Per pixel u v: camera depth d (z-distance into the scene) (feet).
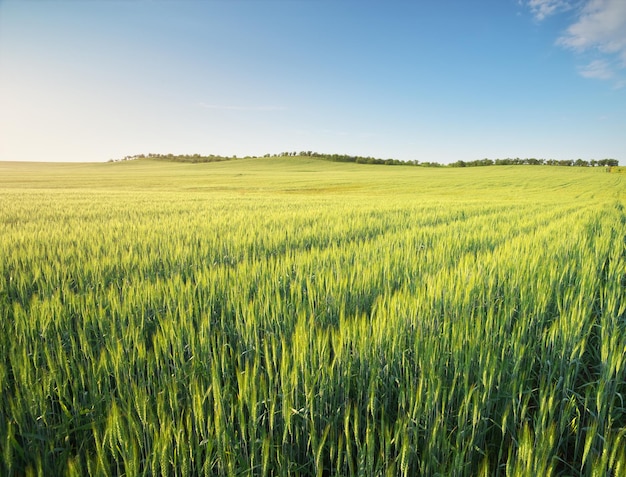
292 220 39.73
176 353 10.33
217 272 17.17
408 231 30.68
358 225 35.78
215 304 14.51
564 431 9.03
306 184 169.27
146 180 193.06
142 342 10.09
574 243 23.68
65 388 8.99
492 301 14.25
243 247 25.70
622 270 18.03
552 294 15.05
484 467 6.45
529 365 10.72
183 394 9.52
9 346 10.75
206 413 8.56
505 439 9.00
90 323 12.65
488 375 9.14
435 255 20.52
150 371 9.34
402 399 8.04
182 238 28.94
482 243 26.35
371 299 14.73
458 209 55.01
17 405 7.95
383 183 173.88
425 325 11.14
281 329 12.23
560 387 9.95
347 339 9.37
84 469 7.86
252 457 7.28
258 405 8.18
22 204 63.21
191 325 11.02
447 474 6.98
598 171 265.34
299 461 8.32
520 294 14.32
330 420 8.39
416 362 9.69
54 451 8.14
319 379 8.86
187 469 6.54
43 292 15.76
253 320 11.11
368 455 6.61
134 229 33.01
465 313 11.82
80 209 54.85
